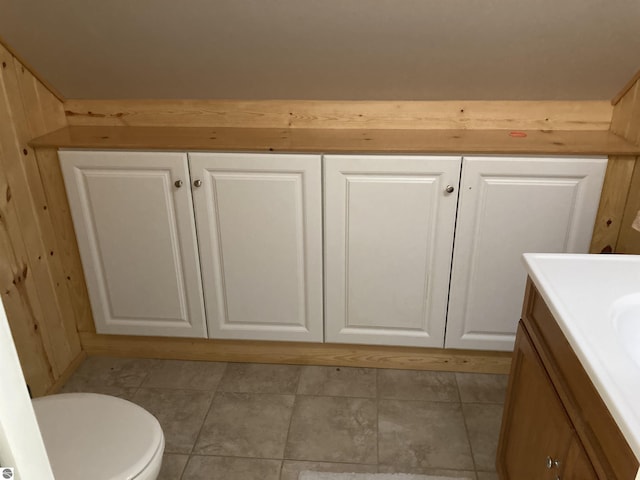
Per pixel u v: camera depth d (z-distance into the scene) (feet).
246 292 7.02
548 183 6.03
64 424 4.51
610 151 5.80
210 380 7.30
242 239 6.69
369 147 6.09
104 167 6.41
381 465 5.95
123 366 7.60
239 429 6.48
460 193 6.15
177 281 7.04
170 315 7.28
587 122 6.62
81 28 5.52
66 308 7.33
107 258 6.98
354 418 6.61
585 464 3.35
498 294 6.68
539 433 4.25
